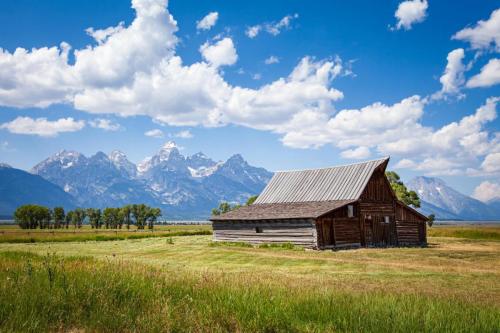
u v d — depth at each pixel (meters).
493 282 20.17
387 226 50.94
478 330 9.63
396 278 21.38
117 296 11.00
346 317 10.29
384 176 52.25
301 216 43.81
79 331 8.84
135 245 51.88
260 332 9.28
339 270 25.28
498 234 65.94
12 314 9.00
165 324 9.04
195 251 39.25
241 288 12.57
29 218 198.25
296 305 11.09
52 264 15.20
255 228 49.09
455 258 32.59
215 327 9.16
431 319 10.04
